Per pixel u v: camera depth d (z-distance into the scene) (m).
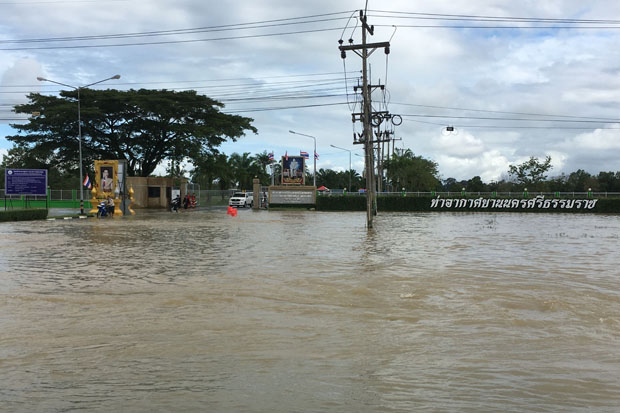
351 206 57.66
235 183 92.31
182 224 30.73
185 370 5.03
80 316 7.38
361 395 4.38
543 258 14.10
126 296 8.85
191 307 7.98
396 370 5.04
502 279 10.53
